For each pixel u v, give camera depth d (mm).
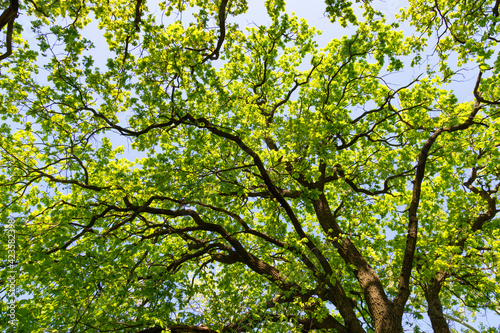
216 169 8172
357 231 10344
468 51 8312
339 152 9461
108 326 6703
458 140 8195
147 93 7363
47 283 7129
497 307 8719
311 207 9750
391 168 9500
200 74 7262
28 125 8461
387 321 6648
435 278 8648
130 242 9367
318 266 7621
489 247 9539
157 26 7016
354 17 6812
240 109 10125
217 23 7180
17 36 7125
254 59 10141
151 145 9398
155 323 6660
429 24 8695
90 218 7645
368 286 7398
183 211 7879
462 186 10211
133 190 8312
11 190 8617
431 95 8695
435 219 9898
